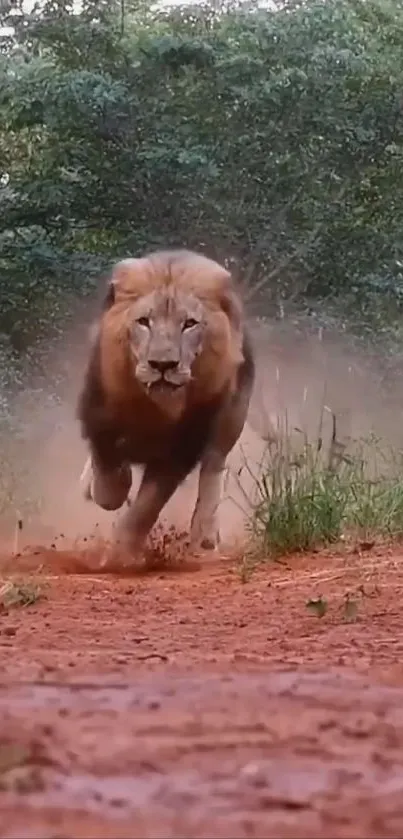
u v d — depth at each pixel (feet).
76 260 86.63
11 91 87.71
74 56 92.02
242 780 14.01
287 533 45.60
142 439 46.06
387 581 37.68
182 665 23.57
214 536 47.65
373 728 17.17
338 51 89.10
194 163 87.04
